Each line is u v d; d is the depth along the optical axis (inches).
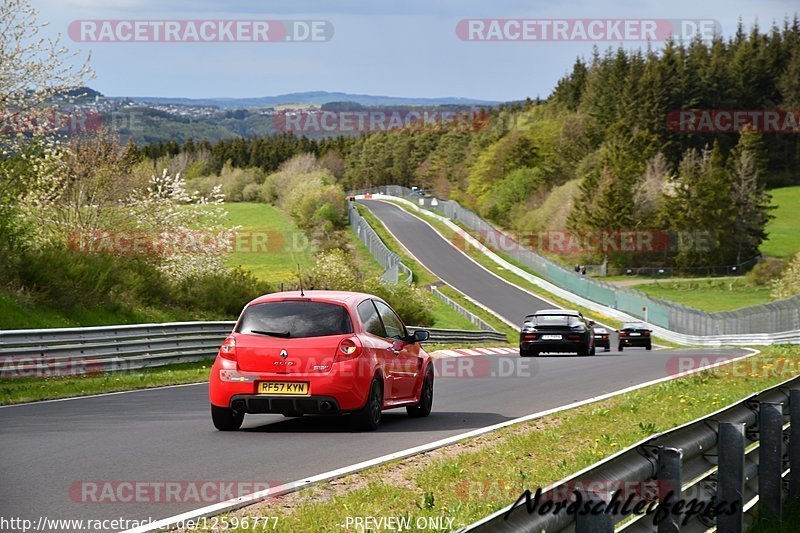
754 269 5856.3
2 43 1541.6
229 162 7519.7
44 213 1774.1
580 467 490.3
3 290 1286.9
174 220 1979.6
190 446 563.2
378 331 678.5
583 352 1706.4
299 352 628.1
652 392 884.6
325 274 2640.3
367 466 489.4
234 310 1790.1
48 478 453.1
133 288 1565.0
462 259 5565.9
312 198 6230.3
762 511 388.2
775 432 388.2
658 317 3779.5
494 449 554.9
